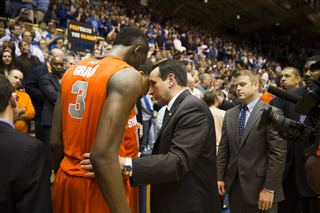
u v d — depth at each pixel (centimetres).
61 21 649
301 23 1802
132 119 113
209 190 118
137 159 100
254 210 158
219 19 1677
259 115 161
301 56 1736
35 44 468
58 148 103
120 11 941
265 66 1471
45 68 299
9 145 75
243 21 1811
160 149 119
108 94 86
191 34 1248
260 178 157
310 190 160
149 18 1109
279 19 1658
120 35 103
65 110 99
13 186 71
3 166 72
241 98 170
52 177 279
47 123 256
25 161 73
